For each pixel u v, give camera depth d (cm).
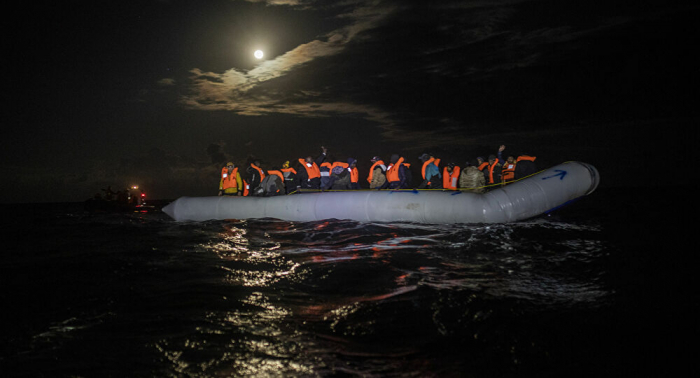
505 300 383
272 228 885
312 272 510
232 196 1112
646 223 884
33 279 520
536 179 827
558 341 297
